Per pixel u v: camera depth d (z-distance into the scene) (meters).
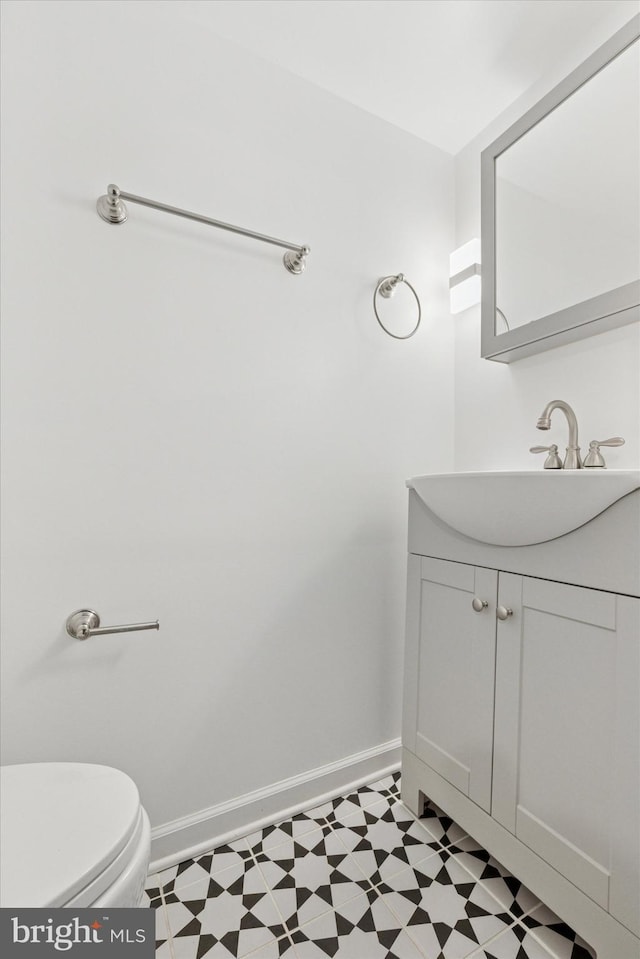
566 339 1.36
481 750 1.16
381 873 1.20
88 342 1.14
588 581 0.92
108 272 1.17
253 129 1.38
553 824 0.98
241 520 1.36
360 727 1.58
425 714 1.36
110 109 1.17
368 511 1.59
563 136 1.36
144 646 1.22
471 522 1.14
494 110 1.61
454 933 1.03
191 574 1.28
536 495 0.95
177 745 1.26
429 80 1.49
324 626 1.50
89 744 1.15
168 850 1.23
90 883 0.69
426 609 1.36
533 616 1.04
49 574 1.10
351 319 1.56
